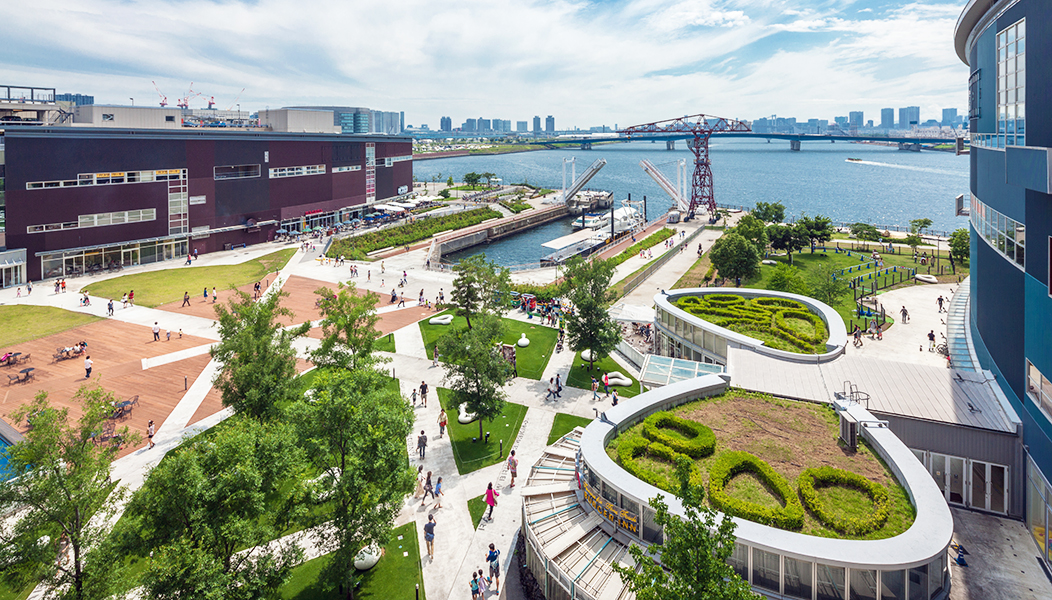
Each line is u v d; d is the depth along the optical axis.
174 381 58.84
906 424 36.94
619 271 107.81
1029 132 31.22
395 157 179.25
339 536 29.36
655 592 17.94
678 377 46.06
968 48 46.88
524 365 63.28
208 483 23.80
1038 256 31.58
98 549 23.12
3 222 90.81
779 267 78.81
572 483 35.03
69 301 84.50
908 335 65.38
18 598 29.42
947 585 25.70
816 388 41.12
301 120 147.88
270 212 132.75
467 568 33.59
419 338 72.00
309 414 29.47
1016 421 35.25
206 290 87.38
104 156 100.75
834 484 29.77
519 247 160.00
